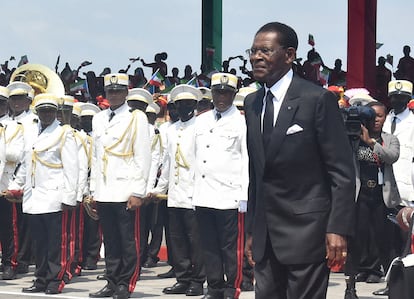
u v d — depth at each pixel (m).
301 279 6.40
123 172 11.77
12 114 15.88
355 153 11.09
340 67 20.30
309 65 19.53
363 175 11.72
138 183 11.76
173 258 12.90
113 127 11.86
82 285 13.77
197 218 11.68
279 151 6.42
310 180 6.42
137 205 11.73
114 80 11.93
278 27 6.54
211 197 11.49
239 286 11.61
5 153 13.88
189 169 12.88
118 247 12.01
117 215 11.81
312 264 6.39
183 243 12.85
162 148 14.45
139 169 11.80
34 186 12.52
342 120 6.48
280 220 6.46
